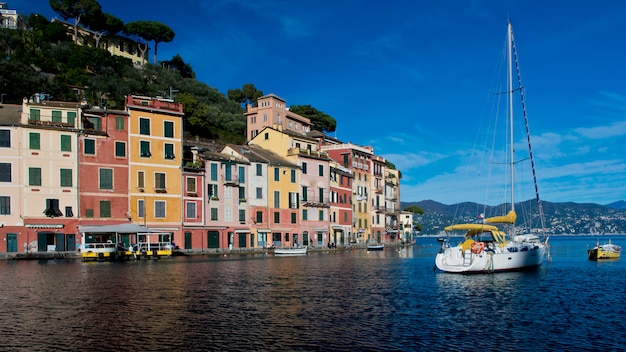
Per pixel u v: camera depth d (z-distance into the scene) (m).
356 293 33.97
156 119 77.69
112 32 145.75
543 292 35.00
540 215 59.59
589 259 74.31
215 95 146.38
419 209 180.62
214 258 69.06
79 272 46.78
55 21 133.25
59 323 24.12
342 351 19.77
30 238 66.75
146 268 51.59
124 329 22.98
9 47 113.12
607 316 26.44
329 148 121.38
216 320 24.89
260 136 105.25
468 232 50.72
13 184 66.50
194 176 81.19
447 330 23.11
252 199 89.56
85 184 71.00
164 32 152.88
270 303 29.73
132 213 74.50
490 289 36.41
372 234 126.12
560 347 20.52
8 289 34.84
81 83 109.62
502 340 21.47
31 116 68.94
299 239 97.88
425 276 44.84
